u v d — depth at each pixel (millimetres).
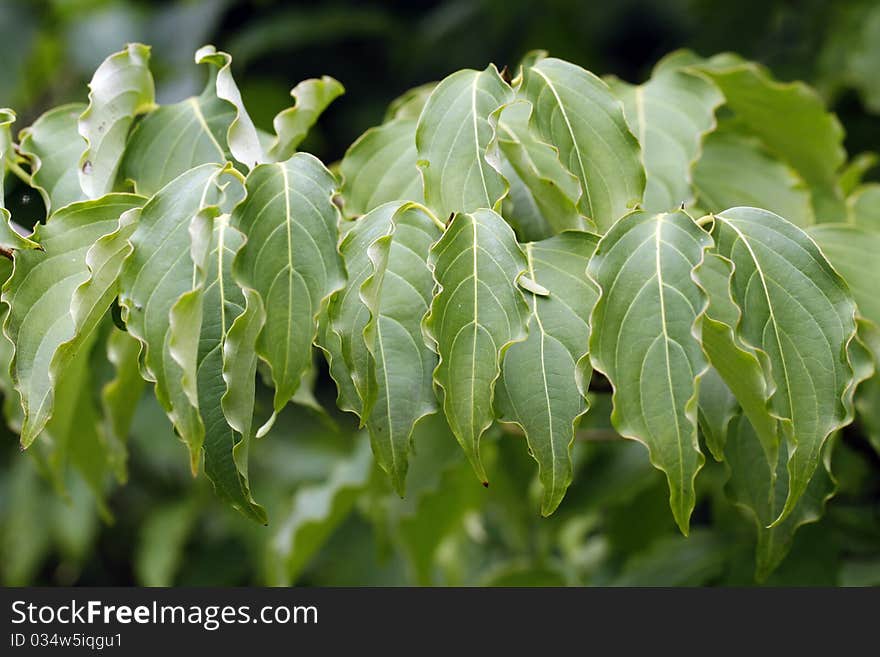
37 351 1121
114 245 1115
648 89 1248
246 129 1146
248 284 1088
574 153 1147
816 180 1341
